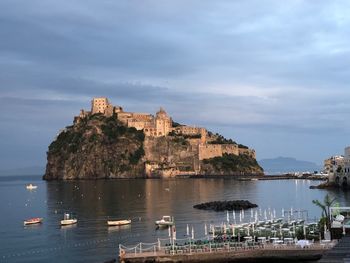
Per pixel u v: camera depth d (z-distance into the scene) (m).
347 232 100.75
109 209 194.38
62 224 151.38
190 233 127.50
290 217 146.50
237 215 166.12
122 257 90.25
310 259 87.31
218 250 90.81
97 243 116.81
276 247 90.38
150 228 139.88
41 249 110.81
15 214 189.50
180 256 89.56
